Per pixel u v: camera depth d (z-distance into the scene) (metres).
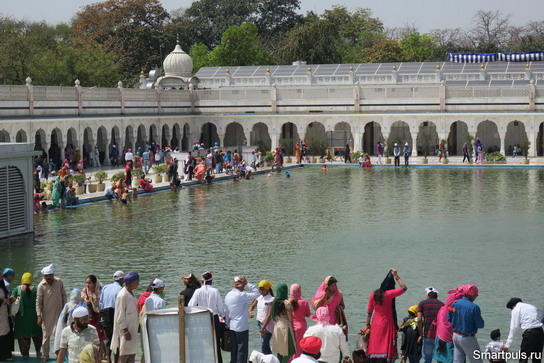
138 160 59.06
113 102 68.44
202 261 29.94
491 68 77.00
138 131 78.44
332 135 79.69
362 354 14.69
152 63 106.75
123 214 41.78
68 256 30.97
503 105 71.50
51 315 17.73
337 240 34.03
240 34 111.00
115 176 47.47
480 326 16.02
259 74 82.62
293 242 33.62
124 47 106.38
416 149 74.75
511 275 27.33
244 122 77.94
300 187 54.09
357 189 52.28
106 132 67.69
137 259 30.38
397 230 36.31
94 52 89.75
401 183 55.47
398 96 74.00
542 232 35.41
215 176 60.53
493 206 43.47
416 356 17.36
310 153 76.62
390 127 74.50
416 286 25.88
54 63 83.62
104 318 16.88
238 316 17.02
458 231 35.91
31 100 59.00
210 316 14.34
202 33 129.62
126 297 15.77
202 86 81.38
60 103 62.19
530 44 112.44
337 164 70.94
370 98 74.81
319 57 106.25
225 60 110.19
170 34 112.19
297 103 76.75
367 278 27.08
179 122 77.00
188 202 46.62
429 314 17.45
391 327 16.48
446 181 56.31
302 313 16.48
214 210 43.16
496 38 132.25
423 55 111.88
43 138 61.81
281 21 134.50
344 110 75.44
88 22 107.56
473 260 29.80
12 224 35.03
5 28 92.31
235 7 130.88
